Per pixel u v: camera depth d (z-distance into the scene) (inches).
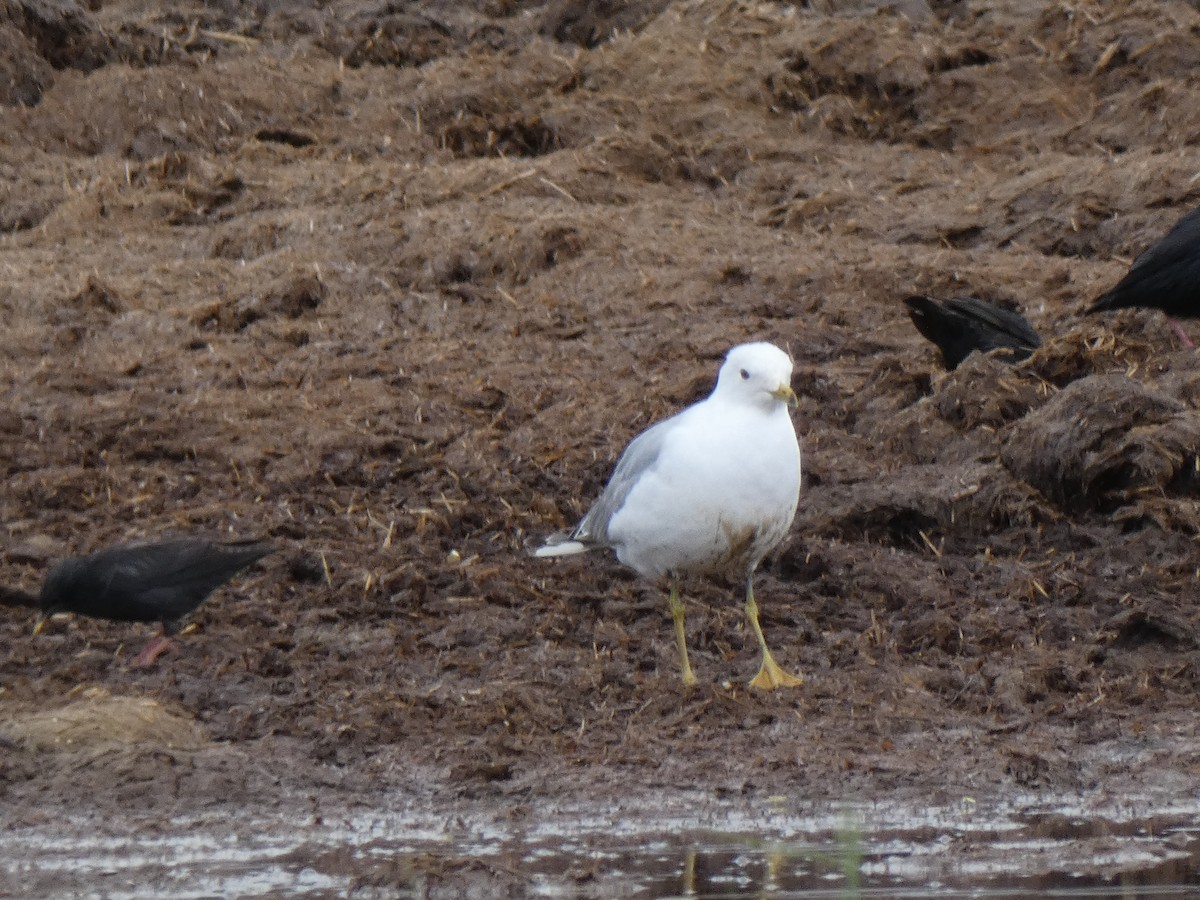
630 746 425.1
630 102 964.6
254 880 357.7
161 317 730.2
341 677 461.4
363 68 1060.5
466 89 999.0
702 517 430.3
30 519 560.7
